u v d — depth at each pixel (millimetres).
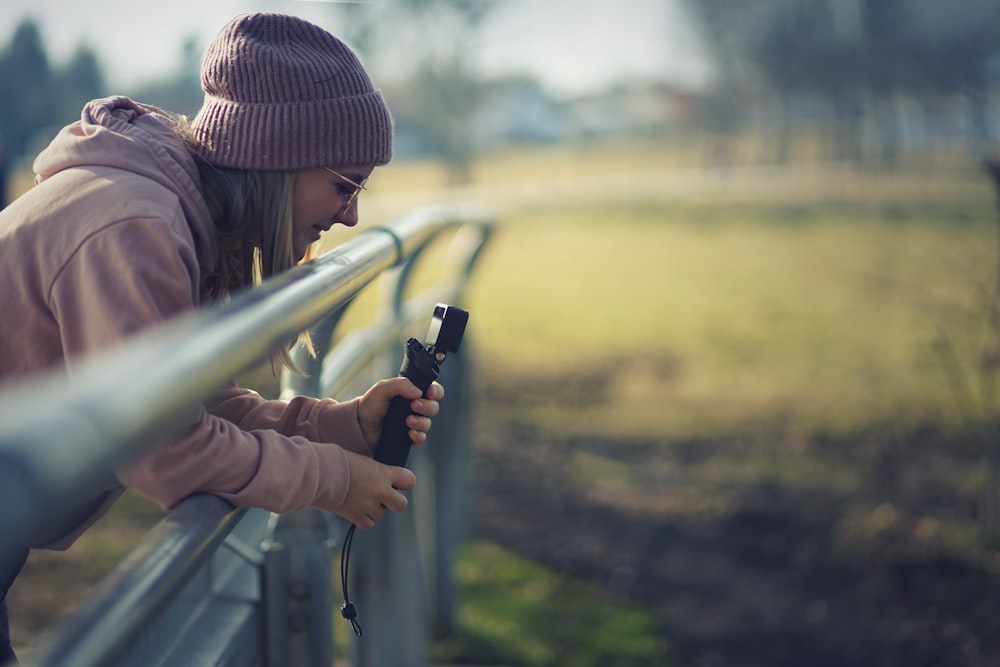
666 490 5582
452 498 3963
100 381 445
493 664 3732
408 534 2787
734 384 8141
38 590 3125
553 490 5582
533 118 63969
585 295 13492
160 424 479
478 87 43438
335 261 1064
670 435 6695
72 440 380
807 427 6699
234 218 1157
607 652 3838
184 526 838
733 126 49812
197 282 1048
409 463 2779
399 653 2736
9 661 1162
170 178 1084
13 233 1023
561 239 21125
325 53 1188
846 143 43562
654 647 3861
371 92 1215
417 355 1191
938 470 5566
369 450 1211
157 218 1000
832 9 39250
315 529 1279
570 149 63281
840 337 10016
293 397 1271
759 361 9047
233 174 1166
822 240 19312
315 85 1153
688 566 4582
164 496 935
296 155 1154
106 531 3756
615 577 4477
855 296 12516
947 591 4090
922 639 3744
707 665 3736
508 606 4195
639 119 62656
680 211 27438
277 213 1182
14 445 355
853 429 6570
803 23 40812
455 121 43125
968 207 23312
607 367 8977
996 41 26031
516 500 5410
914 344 9344
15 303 1021
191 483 932
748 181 39312
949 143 35656
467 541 4801
